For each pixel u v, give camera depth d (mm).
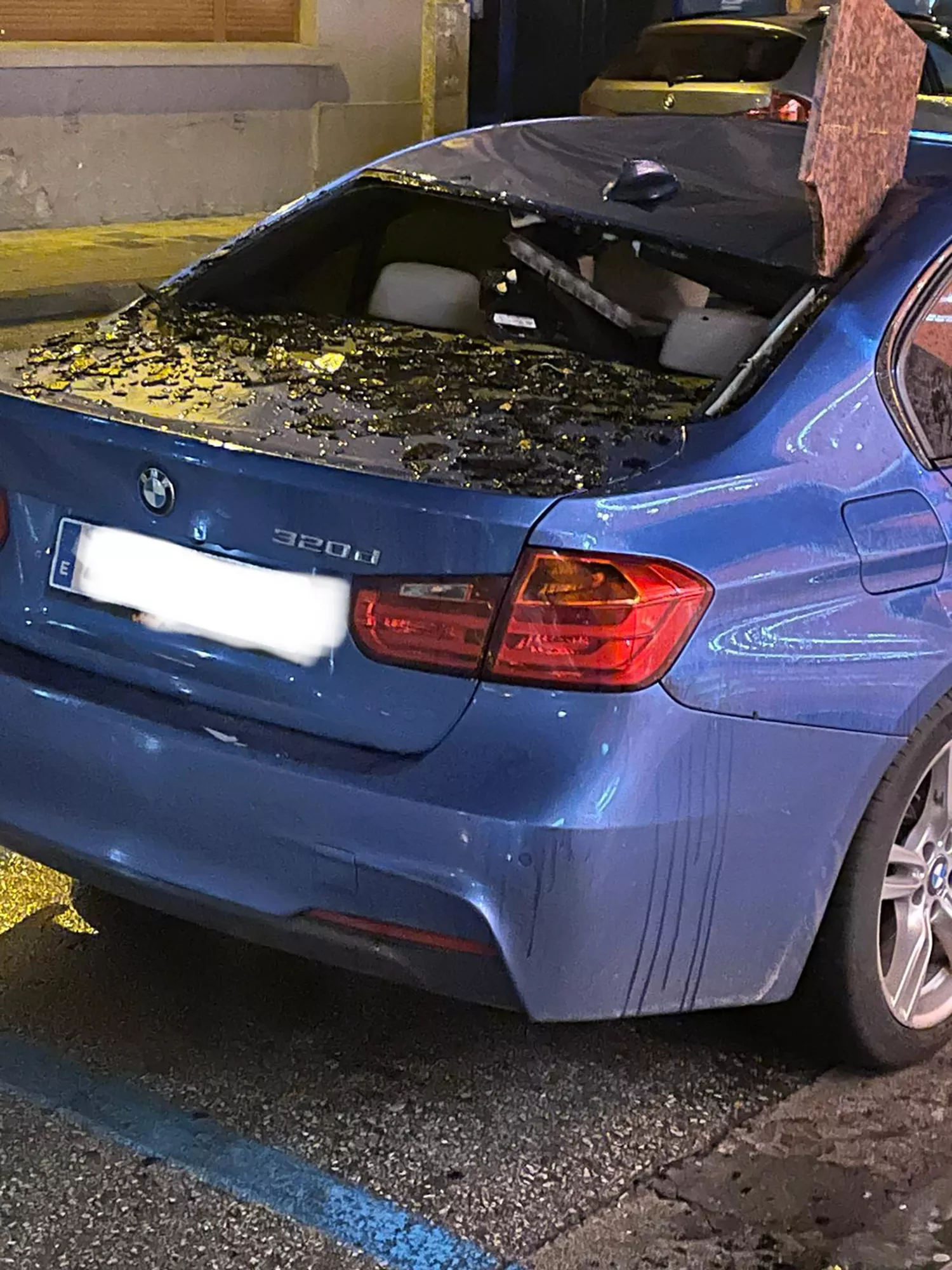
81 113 11750
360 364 3402
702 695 2730
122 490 2957
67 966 3504
